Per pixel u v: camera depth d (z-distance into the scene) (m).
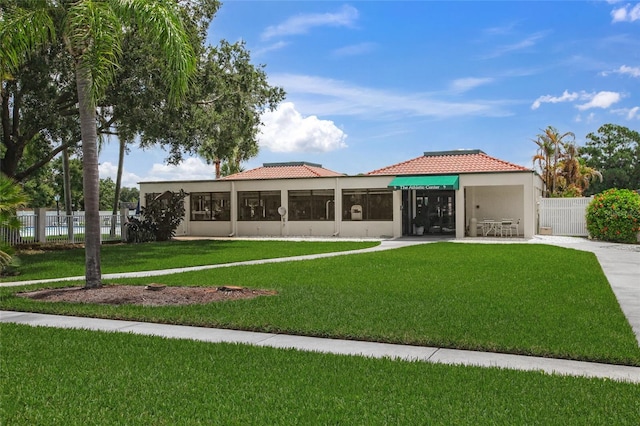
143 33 12.55
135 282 13.39
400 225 31.52
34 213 26.61
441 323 8.35
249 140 30.92
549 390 5.38
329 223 32.88
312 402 5.14
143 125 23.33
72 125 23.11
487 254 20.12
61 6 13.30
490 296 10.83
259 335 8.05
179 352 6.98
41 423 4.70
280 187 33.75
